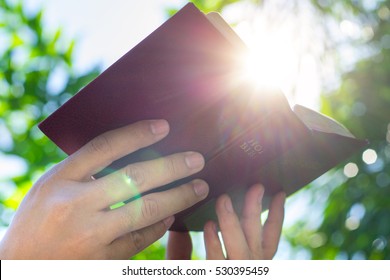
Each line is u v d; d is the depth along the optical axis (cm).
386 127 309
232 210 108
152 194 96
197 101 91
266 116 92
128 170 93
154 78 88
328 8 218
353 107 304
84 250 93
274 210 118
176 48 84
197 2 216
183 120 94
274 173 108
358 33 256
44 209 94
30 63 226
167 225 105
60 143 101
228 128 95
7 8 230
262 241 118
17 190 212
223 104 91
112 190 92
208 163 100
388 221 297
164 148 98
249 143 97
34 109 221
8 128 218
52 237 92
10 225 96
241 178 106
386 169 310
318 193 317
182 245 127
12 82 222
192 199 100
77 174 95
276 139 96
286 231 320
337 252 309
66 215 92
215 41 82
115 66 86
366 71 293
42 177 98
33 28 230
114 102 92
